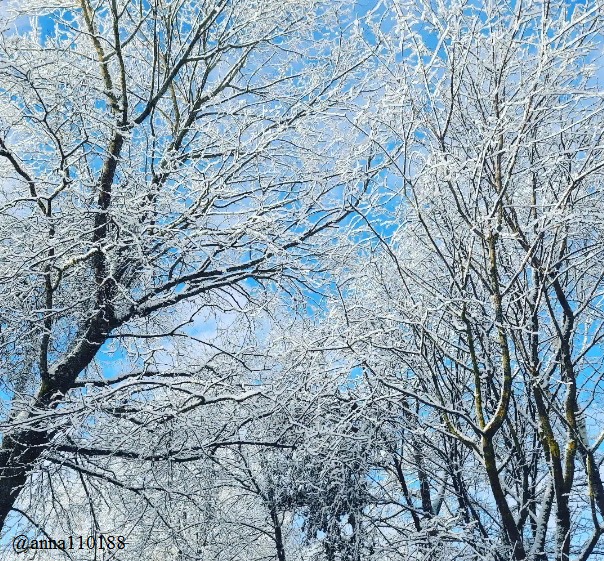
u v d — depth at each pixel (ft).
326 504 26.35
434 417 25.27
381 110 19.66
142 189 24.80
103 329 25.25
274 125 29.30
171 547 28.53
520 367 20.72
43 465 22.61
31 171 25.82
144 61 31.09
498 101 18.38
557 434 21.80
